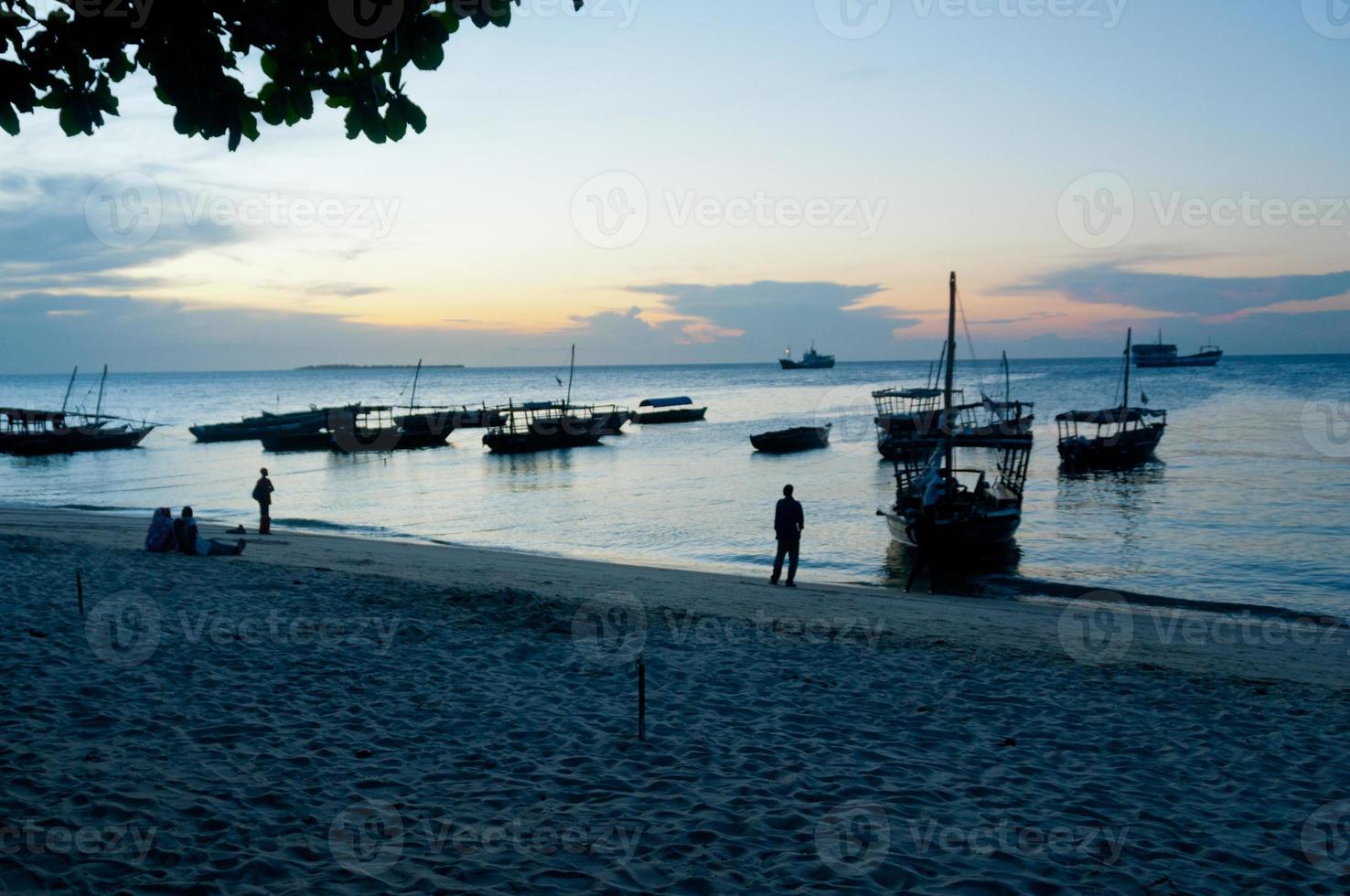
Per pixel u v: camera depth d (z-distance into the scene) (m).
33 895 4.69
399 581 15.33
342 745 7.45
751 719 8.73
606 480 52.19
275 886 4.98
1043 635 14.57
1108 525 33.56
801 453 64.69
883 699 9.57
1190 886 5.53
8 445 67.31
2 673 8.73
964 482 47.59
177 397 194.50
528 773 7.08
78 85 3.90
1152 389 129.25
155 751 7.00
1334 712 9.62
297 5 3.80
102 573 14.69
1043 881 5.50
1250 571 25.64
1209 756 8.08
